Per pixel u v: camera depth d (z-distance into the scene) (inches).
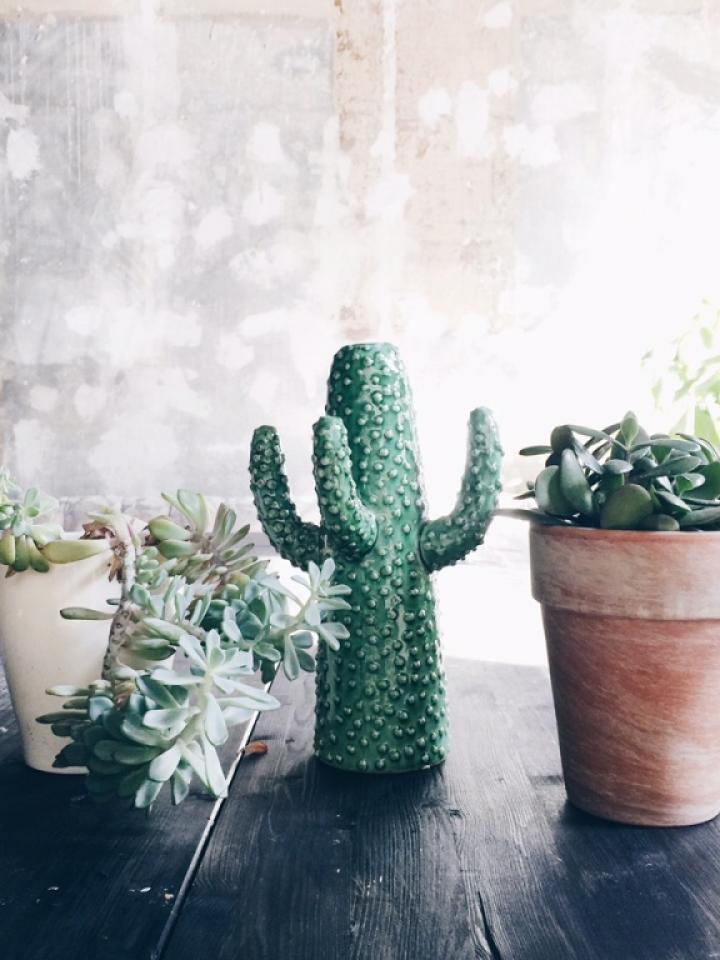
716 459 26.2
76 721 23.5
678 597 23.2
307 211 100.6
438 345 100.3
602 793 24.6
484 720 33.5
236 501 102.2
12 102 101.4
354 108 99.5
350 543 28.4
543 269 99.4
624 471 24.7
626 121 98.2
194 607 25.8
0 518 26.8
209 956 18.0
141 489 102.8
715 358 41.9
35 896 20.3
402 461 29.9
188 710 21.0
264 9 99.3
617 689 24.1
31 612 27.4
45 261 102.0
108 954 17.9
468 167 99.1
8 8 100.7
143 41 100.4
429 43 98.4
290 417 102.0
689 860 22.2
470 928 19.0
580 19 97.6
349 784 27.6
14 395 102.9
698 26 97.3
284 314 101.4
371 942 18.5
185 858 22.2
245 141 100.4
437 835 23.8
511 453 100.0
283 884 21.0
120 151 101.3
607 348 99.5
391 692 28.7
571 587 24.3
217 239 101.3
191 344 102.0
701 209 98.5
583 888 20.7
